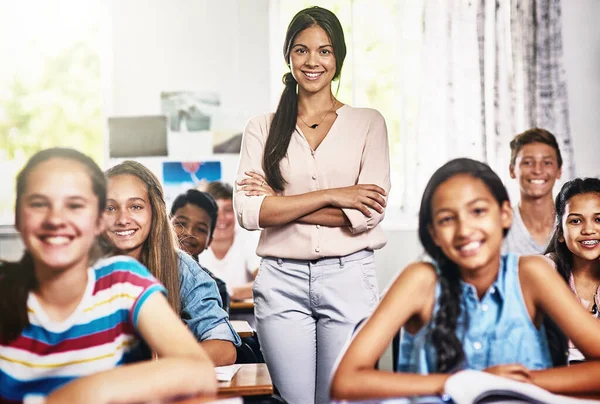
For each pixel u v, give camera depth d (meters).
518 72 4.75
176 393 1.44
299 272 2.49
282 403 1.83
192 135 5.14
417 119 4.82
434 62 4.80
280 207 2.49
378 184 2.55
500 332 1.53
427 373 1.53
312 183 2.55
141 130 5.14
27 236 1.51
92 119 5.29
